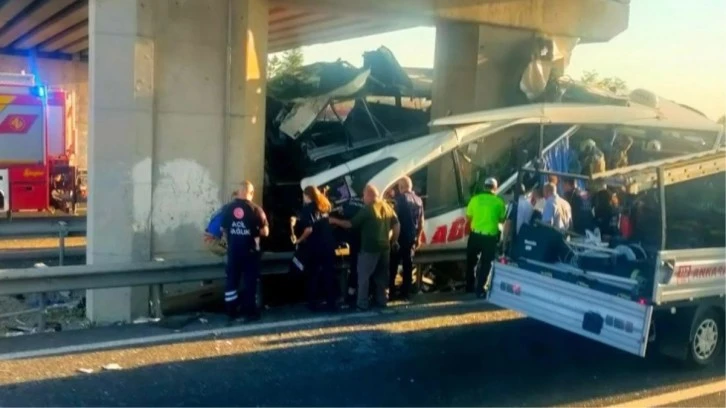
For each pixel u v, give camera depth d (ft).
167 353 24.66
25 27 71.41
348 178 35.96
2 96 59.26
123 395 20.57
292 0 37.93
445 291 37.22
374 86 48.19
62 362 23.31
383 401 20.77
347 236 32.83
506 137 42.70
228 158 34.09
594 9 47.73
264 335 27.27
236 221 28.96
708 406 21.49
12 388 20.79
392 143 44.88
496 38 44.29
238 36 33.71
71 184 63.87
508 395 21.72
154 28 31.65
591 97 45.70
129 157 31.35
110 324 29.25
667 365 25.62
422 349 26.23
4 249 46.19
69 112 65.10
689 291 23.72
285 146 42.50
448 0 41.52
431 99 48.52
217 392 21.06
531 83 45.06
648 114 42.73
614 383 23.38
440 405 20.62
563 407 20.92
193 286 33.45
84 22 67.41
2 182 59.41
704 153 25.89
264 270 32.01
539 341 27.89
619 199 29.22
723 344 26.03
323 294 32.22
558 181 32.73
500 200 35.06
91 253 31.63
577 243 26.63
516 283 26.89
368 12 40.83
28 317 30.35
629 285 23.44
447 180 41.68
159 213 32.53
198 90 33.01
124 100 31.14
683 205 27.61
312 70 48.98
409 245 34.22
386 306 32.60
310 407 20.11
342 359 24.66
